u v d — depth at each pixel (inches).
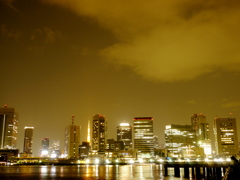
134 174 6924.2
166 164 5270.7
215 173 4909.0
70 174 7190.0
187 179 4835.1
